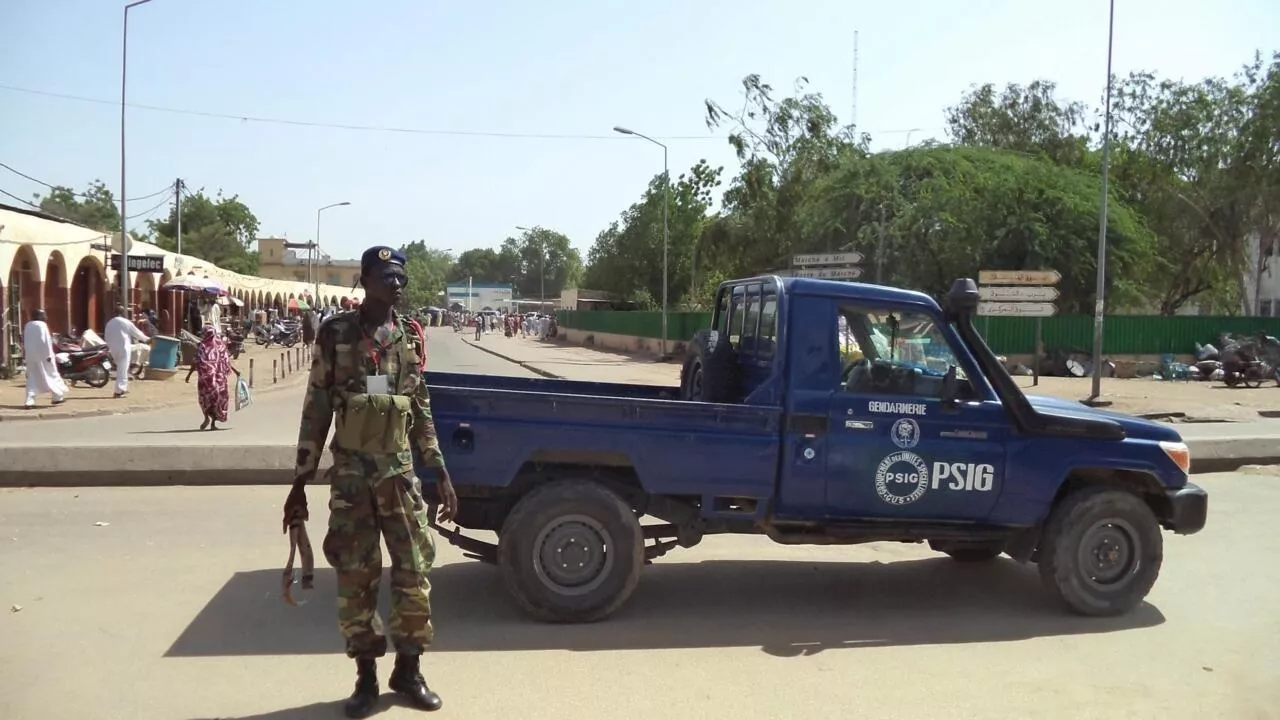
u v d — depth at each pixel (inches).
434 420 209.0
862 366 226.5
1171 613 235.3
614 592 214.1
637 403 214.5
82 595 224.2
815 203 1311.5
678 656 195.5
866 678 185.8
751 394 223.9
